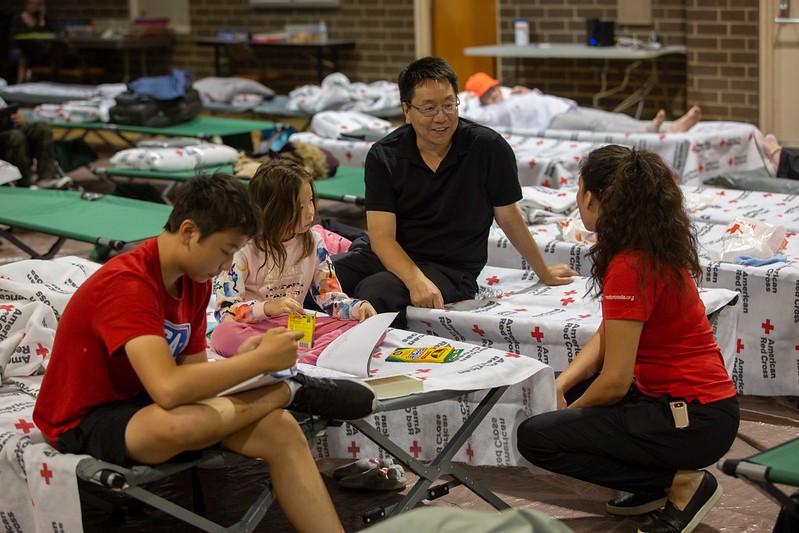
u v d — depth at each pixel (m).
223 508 2.78
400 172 3.40
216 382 2.10
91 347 2.19
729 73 7.96
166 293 2.20
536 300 3.37
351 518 2.70
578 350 3.04
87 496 2.69
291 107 8.40
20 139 6.54
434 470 2.53
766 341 3.39
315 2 10.55
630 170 2.42
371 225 3.42
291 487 2.22
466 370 2.61
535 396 2.67
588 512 2.70
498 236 4.05
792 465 1.96
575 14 8.66
